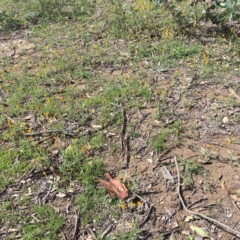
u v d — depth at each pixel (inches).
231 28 242.1
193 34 241.8
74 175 144.3
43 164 148.4
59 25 267.4
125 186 136.3
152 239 121.3
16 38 257.1
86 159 149.4
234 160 148.0
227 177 141.9
